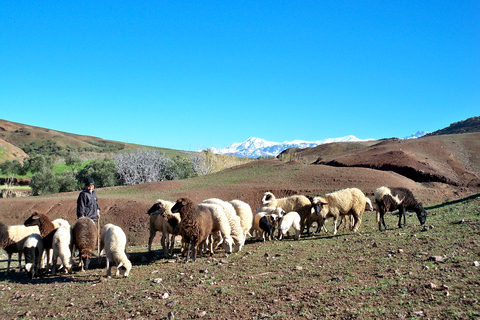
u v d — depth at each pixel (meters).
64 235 10.08
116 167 63.50
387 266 7.54
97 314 6.59
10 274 10.88
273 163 51.78
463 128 117.06
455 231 9.85
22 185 72.38
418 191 30.28
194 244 10.60
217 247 13.05
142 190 38.47
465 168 44.69
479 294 5.49
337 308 5.68
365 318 5.21
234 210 12.30
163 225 12.22
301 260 9.19
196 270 9.18
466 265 6.88
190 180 43.47
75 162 80.56
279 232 14.05
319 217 13.95
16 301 7.89
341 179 33.47
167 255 12.12
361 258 8.47
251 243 13.26
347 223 16.12
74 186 59.19
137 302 6.98
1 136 165.00
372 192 28.91
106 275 9.62
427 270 6.92
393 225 13.82
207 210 10.95
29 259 9.95
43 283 9.34
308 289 6.73
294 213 13.35
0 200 34.88
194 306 6.49
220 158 66.56
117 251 9.09
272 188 32.72
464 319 4.79
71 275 9.98
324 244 11.18
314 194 30.05
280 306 6.06
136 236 23.70
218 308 6.31
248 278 7.93
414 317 5.04
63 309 7.07
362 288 6.42
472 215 11.96
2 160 90.00
